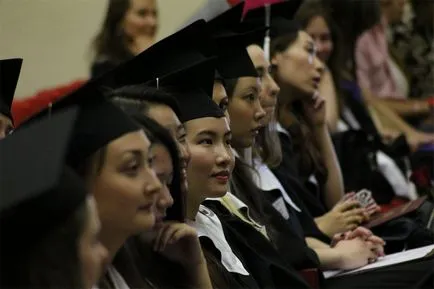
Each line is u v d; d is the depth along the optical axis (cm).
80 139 430
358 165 1029
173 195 501
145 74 600
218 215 682
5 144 363
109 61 873
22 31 843
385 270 724
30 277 336
